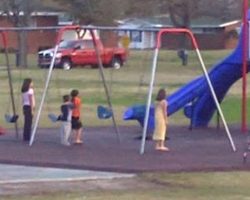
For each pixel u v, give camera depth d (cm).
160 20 12050
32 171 2759
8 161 2909
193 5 9994
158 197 2342
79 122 3428
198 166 2822
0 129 3781
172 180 2612
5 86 6519
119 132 3853
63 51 8869
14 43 9806
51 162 2881
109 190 2445
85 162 2900
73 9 9806
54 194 2366
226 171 2789
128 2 10006
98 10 9706
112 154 3131
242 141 3600
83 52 8988
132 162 2922
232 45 13112
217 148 3350
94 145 3422
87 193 2391
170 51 11331
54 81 7069
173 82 7256
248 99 5616
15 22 9794
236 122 4472
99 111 3597
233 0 11544
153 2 10094
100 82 7012
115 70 8431
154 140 3316
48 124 4225
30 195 2344
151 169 2761
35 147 3325
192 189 2480
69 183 2552
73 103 3406
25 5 9875
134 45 10081
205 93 4022
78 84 6894
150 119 3597
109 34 8912
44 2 11688
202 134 3884
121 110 5034
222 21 13212
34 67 8369
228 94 6106
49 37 10881
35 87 6438
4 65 8719
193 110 4112
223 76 4016
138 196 2353
